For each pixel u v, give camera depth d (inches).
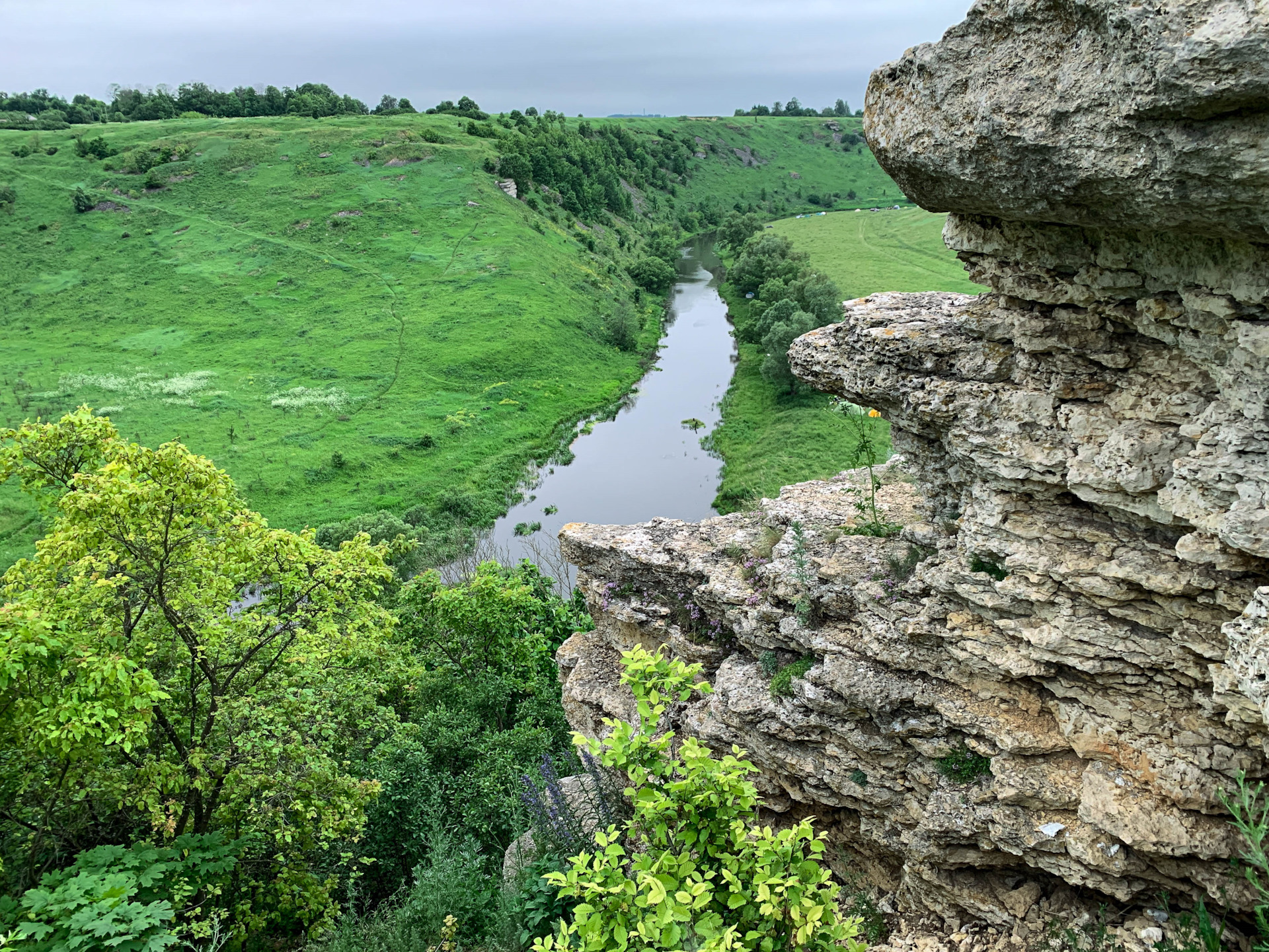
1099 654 254.7
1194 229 197.0
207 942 450.9
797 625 343.3
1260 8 148.9
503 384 2458.2
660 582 433.1
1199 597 233.0
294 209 4030.5
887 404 315.6
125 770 497.4
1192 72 160.4
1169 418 239.9
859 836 344.8
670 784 238.5
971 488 298.5
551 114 6820.9
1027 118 204.8
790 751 340.5
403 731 624.1
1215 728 241.1
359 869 560.4
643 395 2420.0
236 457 1983.3
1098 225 218.2
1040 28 199.9
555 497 1770.4
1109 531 257.0
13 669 368.5
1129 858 253.0
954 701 294.8
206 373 2593.5
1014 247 259.1
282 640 579.8
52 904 339.0
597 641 494.0
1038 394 267.1
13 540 1662.2
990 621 285.1
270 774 519.8
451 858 459.5
